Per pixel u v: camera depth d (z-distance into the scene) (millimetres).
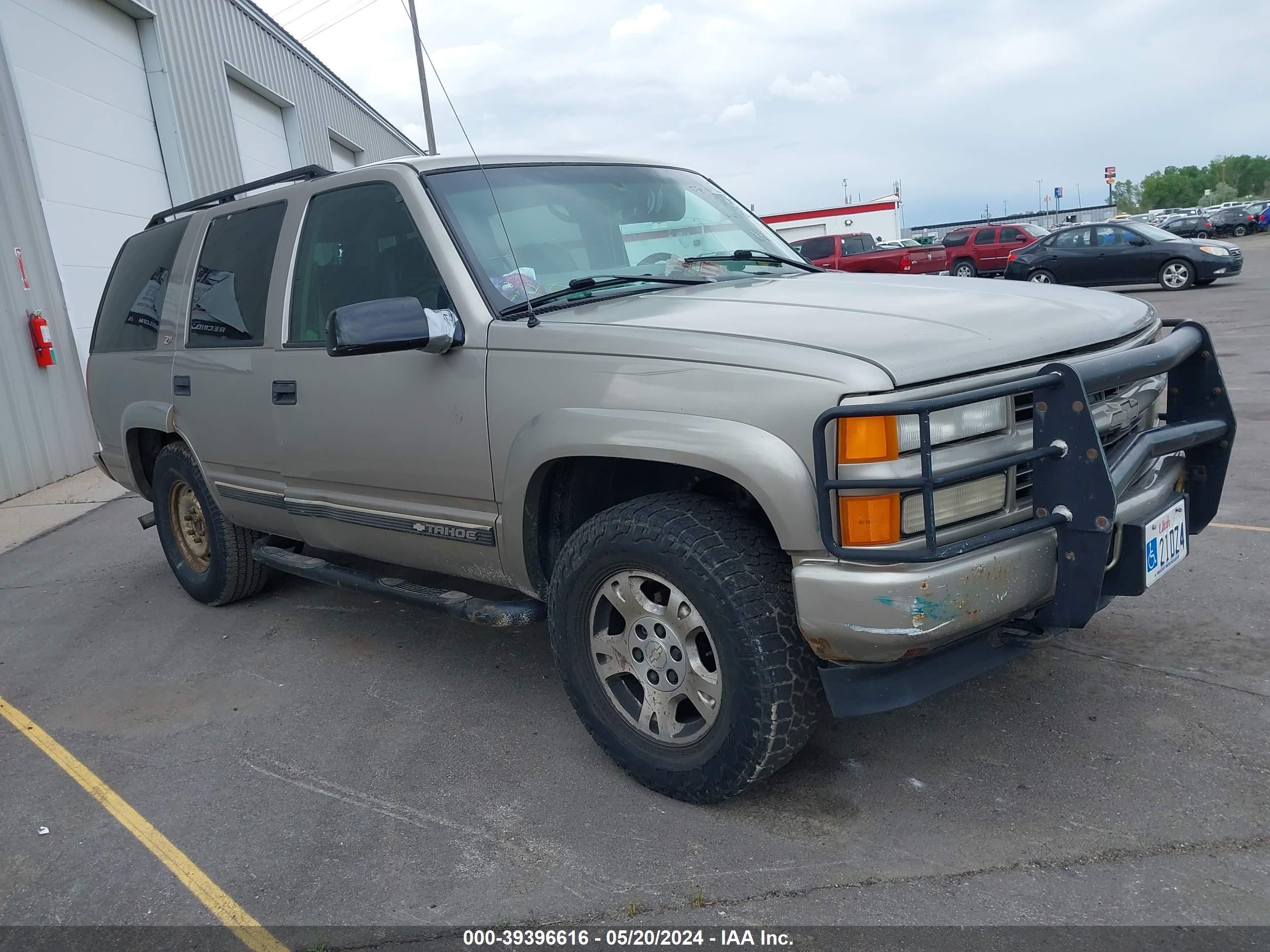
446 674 3756
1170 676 3170
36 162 8883
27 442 8422
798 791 2691
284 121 16047
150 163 11195
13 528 7191
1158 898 2131
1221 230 43531
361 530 3500
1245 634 3430
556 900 2307
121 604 5023
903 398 2162
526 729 3229
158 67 11258
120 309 4891
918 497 2203
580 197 3406
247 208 4023
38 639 4613
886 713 3090
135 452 4863
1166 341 2639
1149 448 2520
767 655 2342
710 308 2740
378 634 4230
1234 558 4184
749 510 2590
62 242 9219
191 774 3127
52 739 3494
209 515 4453
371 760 3105
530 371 2734
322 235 3527
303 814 2818
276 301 3664
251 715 3535
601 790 2799
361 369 3242
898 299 2746
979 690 3189
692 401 2383
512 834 2604
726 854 2428
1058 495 2270
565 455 2615
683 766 2598
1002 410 2316
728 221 3818
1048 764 2719
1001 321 2510
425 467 3104
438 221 3076
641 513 2537
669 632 2570
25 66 8867
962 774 2709
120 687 3920
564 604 2760
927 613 2148
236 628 4469
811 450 2213
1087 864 2268
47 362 8695
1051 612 2350
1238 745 2725
